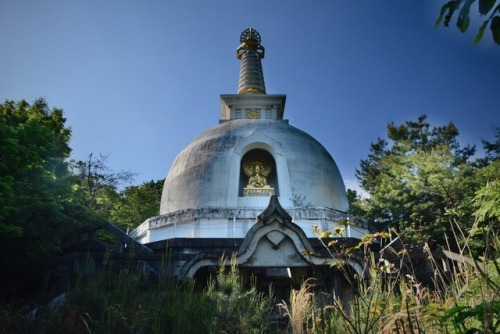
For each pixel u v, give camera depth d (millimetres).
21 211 11789
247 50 39562
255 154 26625
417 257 12047
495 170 24562
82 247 13812
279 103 32688
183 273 11852
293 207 21703
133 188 38438
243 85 37562
